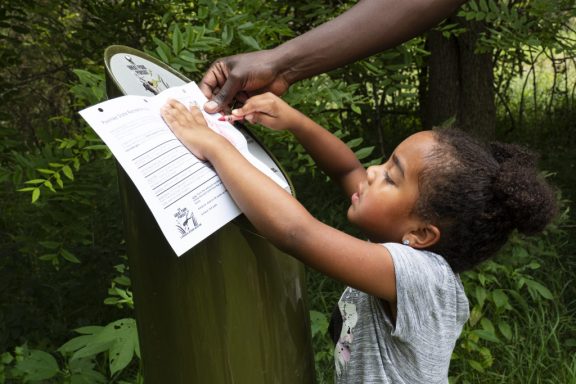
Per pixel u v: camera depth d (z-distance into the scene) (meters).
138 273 1.30
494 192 1.40
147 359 1.36
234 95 1.48
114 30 2.96
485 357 2.68
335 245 1.25
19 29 3.06
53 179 2.16
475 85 4.49
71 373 2.30
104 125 1.11
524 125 6.00
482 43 3.21
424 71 4.90
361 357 1.43
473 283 2.79
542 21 3.04
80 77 1.85
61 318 3.20
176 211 1.12
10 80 4.44
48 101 4.89
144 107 1.22
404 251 1.33
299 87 2.14
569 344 2.93
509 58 5.12
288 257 1.38
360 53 1.50
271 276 1.31
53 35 3.68
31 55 4.55
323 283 3.34
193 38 2.00
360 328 1.44
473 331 2.61
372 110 4.45
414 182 1.39
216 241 1.23
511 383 2.74
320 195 4.11
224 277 1.24
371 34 1.48
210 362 1.28
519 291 3.25
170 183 1.13
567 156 4.86
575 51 3.22
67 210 2.25
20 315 3.04
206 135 1.24
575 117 5.95
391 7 1.47
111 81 1.25
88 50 3.01
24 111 4.78
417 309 1.33
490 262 2.76
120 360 1.90
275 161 1.49
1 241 3.68
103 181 3.69
